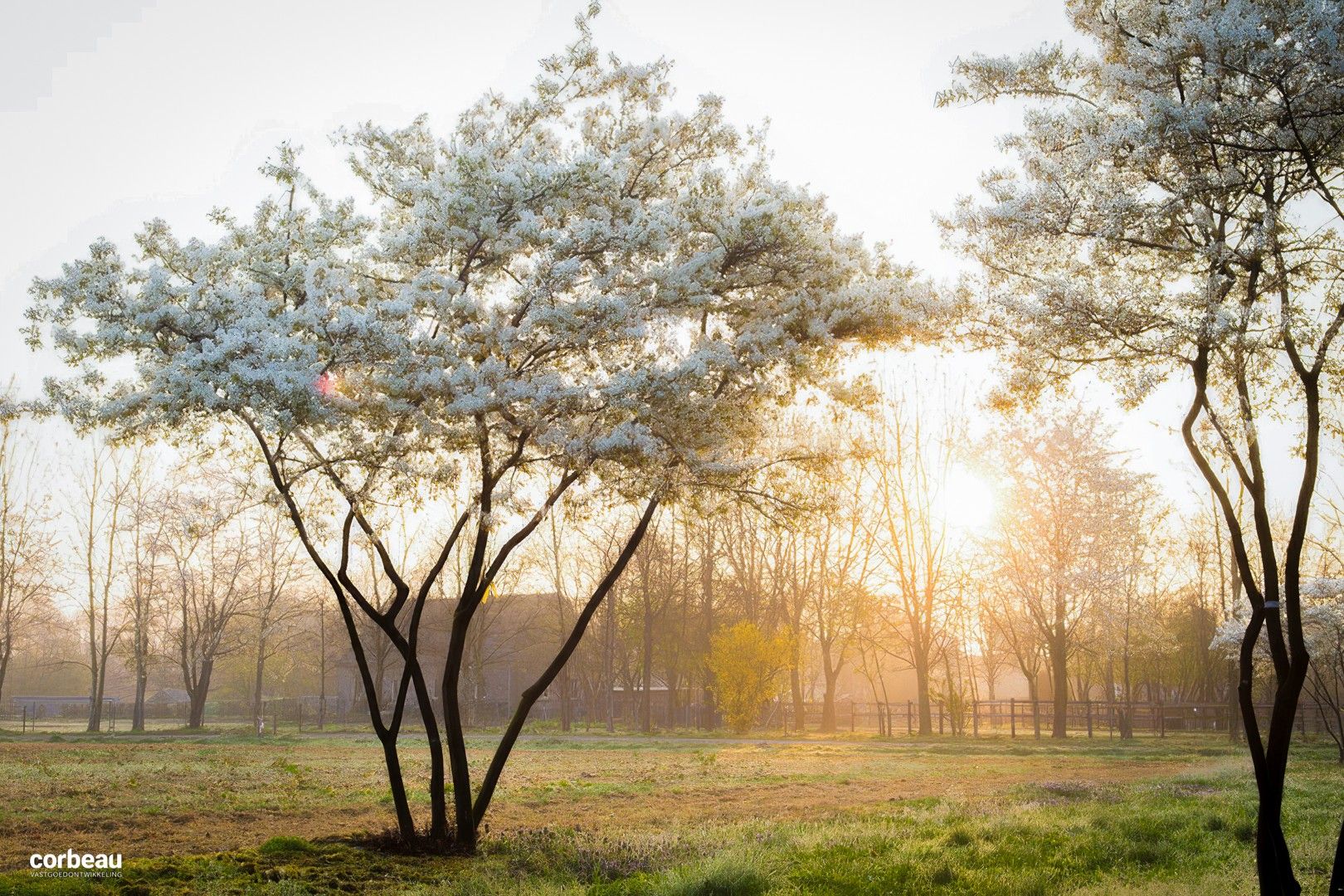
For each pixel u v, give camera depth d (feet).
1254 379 34.45
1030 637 162.50
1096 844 39.65
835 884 32.58
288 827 47.83
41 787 61.26
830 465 48.24
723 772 84.23
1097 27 35.19
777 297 45.01
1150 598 159.84
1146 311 32.50
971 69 36.37
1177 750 119.24
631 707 209.77
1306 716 157.89
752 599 194.59
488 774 44.09
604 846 41.73
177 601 181.78
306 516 42.80
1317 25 29.01
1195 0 31.99
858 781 77.15
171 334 38.68
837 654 280.51
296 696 306.76
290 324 37.99
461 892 32.83
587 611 45.16
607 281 40.63
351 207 42.91
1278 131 31.07
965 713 171.01
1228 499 31.58
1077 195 34.01
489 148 43.60
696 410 41.88
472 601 43.62
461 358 40.65
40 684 337.93
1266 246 30.76
